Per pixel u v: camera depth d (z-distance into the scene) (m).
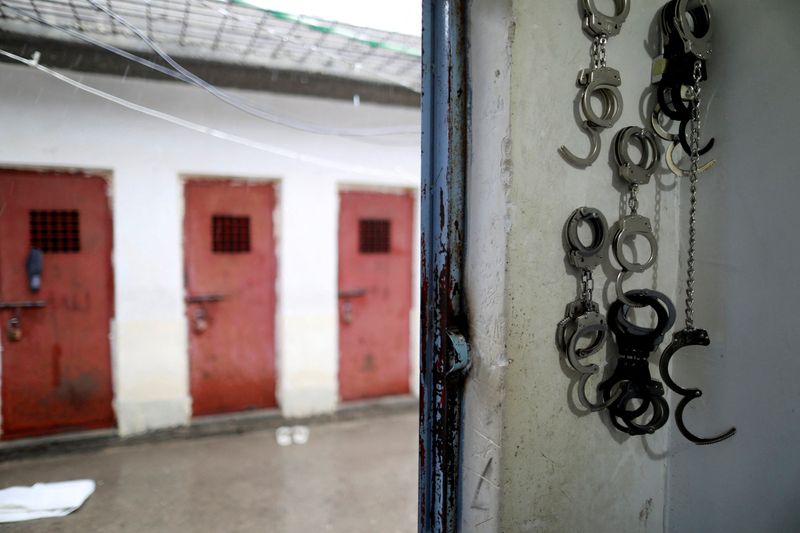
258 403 4.10
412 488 3.17
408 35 2.54
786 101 0.90
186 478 3.22
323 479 3.26
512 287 0.88
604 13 0.95
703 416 1.05
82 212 3.48
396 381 4.59
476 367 0.94
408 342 4.61
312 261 4.06
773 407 0.93
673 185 1.06
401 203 4.45
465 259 0.96
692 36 0.95
